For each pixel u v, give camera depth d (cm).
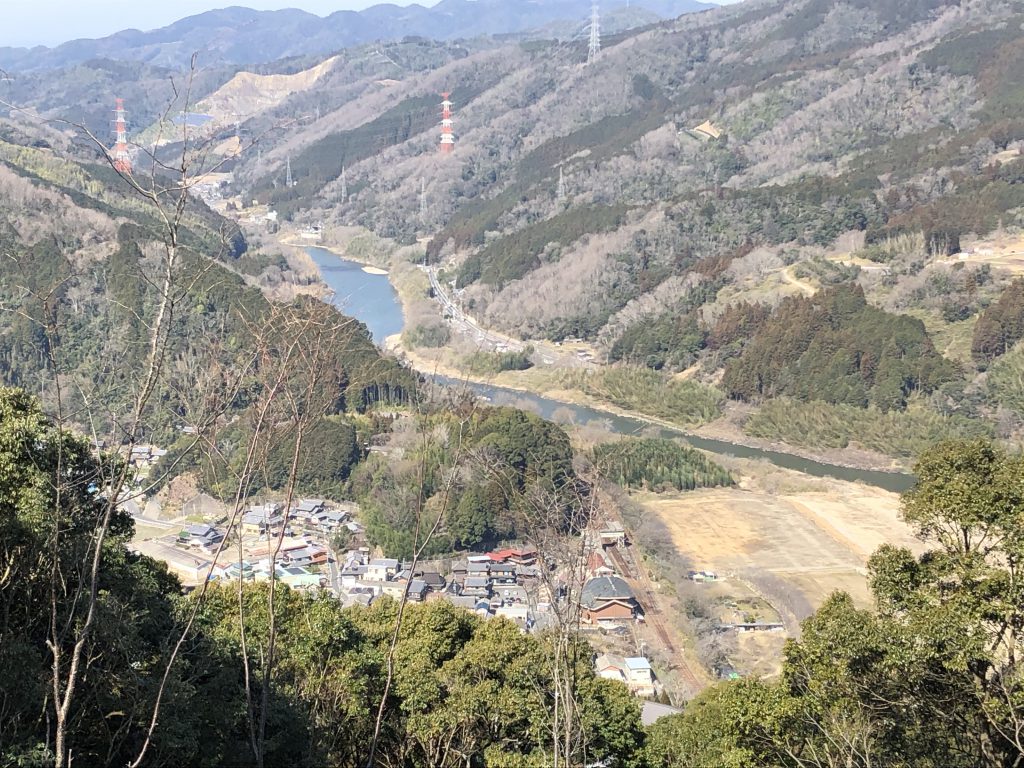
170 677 1972
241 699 2283
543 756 2527
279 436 2047
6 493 1945
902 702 1964
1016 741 1730
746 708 2241
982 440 2098
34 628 1945
